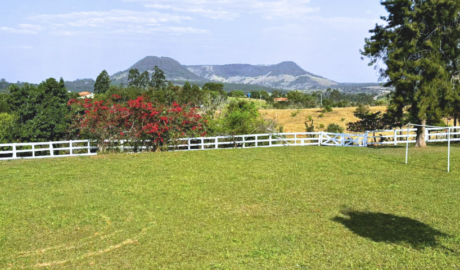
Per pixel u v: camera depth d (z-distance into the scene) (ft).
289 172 68.69
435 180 60.39
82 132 95.76
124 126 96.68
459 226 39.96
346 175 65.67
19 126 99.09
